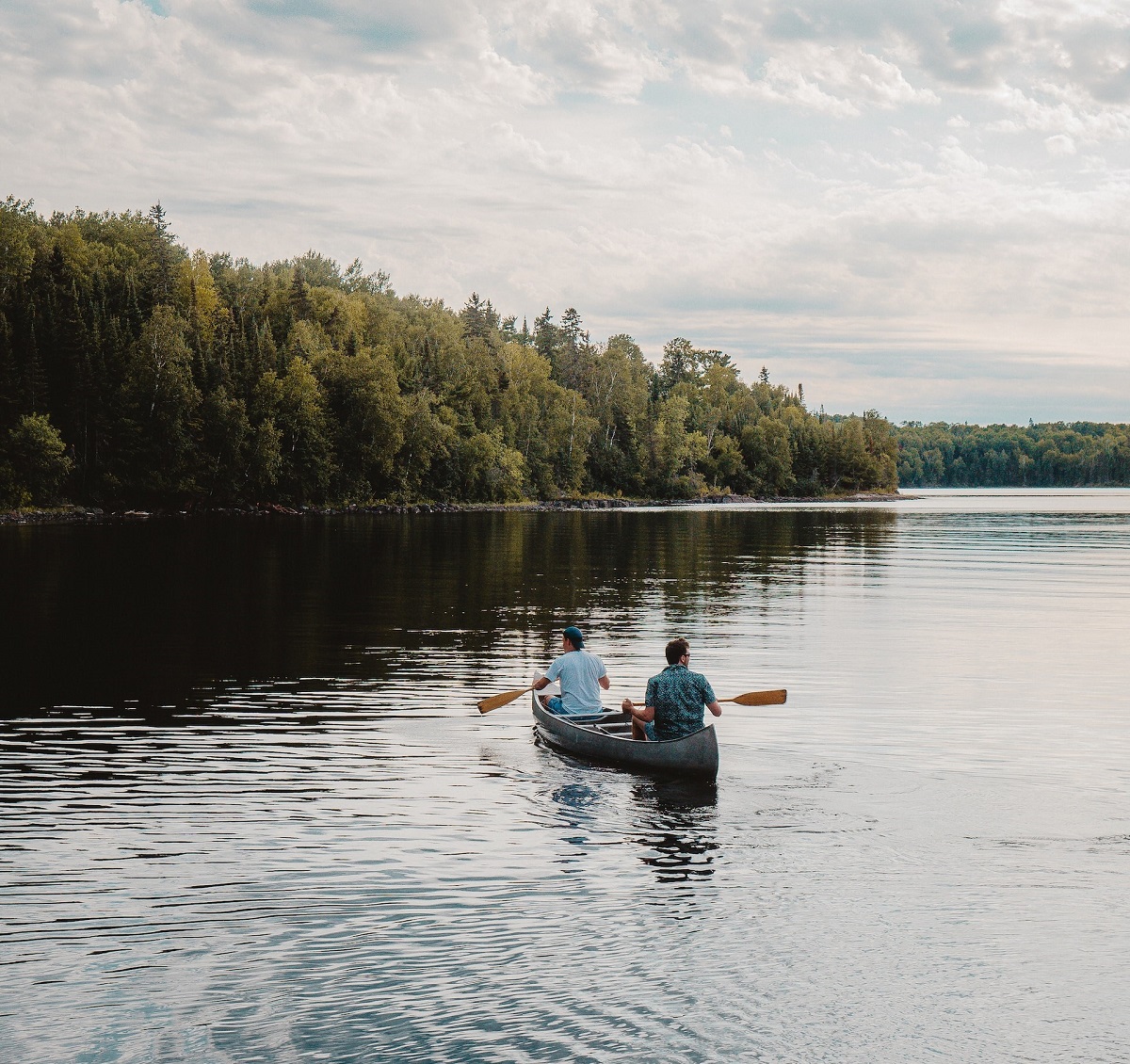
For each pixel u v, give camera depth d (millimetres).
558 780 10648
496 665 17266
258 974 6219
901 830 8992
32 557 38406
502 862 8109
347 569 35031
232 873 7867
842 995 5953
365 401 100188
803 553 46375
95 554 40625
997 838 8758
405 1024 5641
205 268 107375
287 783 10391
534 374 139875
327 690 15117
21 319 79938
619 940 6680
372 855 8281
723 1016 5727
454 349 132000
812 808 9664
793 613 24922
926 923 6961
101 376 81625
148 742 12016
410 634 20594
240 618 22516
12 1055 5328
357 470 101375
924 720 13531
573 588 29625
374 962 6363
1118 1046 5438
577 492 137750
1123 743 12297
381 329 130375
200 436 86750
